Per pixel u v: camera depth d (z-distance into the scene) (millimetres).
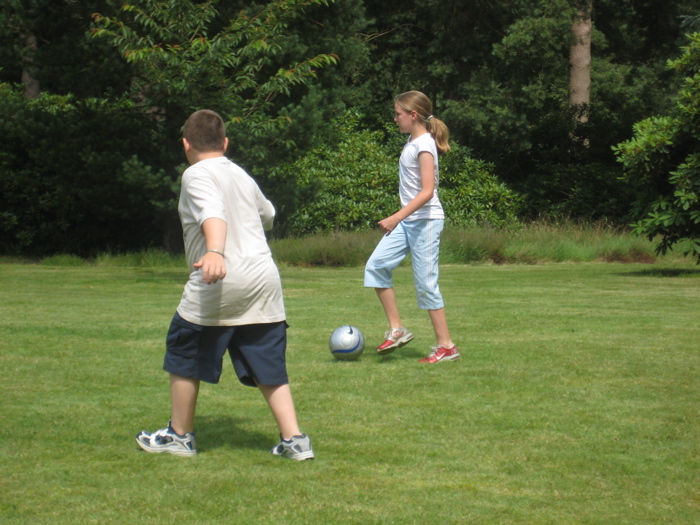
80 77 17078
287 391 3963
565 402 5062
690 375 5852
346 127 25734
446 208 23828
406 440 4250
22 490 3477
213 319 3816
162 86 13836
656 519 3164
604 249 19609
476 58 29438
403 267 17375
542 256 19266
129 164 16156
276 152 16109
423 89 30828
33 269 16219
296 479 3633
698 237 14500
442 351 6441
